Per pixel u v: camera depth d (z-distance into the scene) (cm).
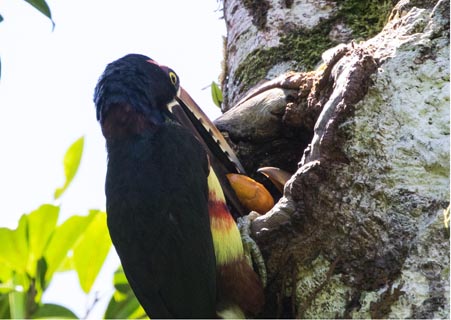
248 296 971
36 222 1191
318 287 923
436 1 994
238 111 1132
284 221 949
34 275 1160
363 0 1197
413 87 923
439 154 889
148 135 1008
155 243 954
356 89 924
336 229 921
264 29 1227
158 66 1077
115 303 1169
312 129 1067
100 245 1209
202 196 973
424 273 861
